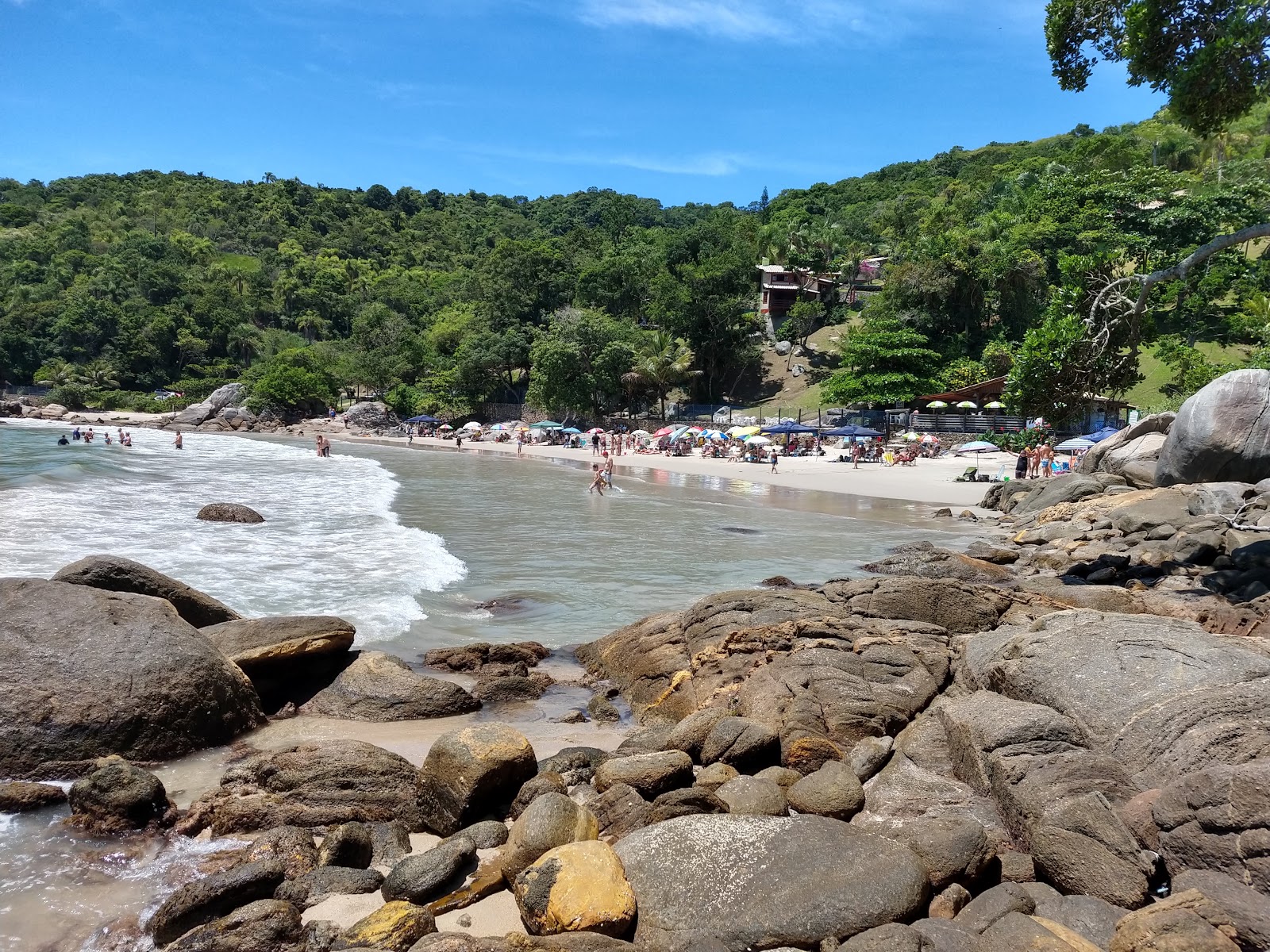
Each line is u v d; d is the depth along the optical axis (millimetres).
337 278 150000
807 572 18531
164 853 6426
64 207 187000
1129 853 5270
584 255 119875
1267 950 4383
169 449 53562
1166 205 69250
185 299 129750
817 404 75188
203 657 8719
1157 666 7109
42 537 16531
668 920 5129
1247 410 22125
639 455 61875
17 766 7500
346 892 5832
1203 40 14023
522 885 5465
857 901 5086
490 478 39938
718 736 8008
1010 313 72938
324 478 35719
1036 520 26000
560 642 12992
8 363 113062
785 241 95875
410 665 11273
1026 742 6672
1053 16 15422
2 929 5309
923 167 143750
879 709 8711
